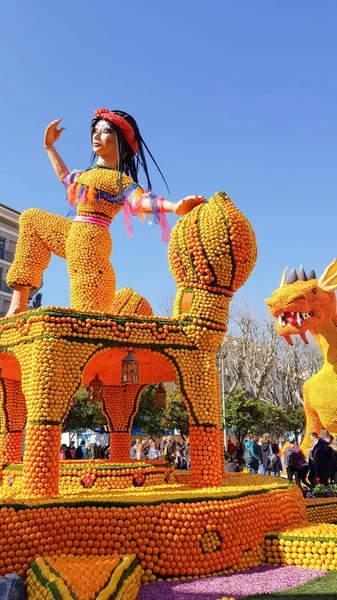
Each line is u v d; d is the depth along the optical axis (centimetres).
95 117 939
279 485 762
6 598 444
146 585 525
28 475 669
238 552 603
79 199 902
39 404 687
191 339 792
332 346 1417
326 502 920
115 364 976
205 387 784
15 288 943
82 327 727
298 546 627
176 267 827
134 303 1069
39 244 949
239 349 3234
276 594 493
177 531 563
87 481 812
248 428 3002
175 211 846
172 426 2791
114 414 1095
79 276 889
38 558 500
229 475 1005
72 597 390
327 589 509
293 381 3447
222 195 832
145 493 685
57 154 959
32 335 721
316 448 1202
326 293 1379
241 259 807
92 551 537
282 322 1372
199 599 481
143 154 964
